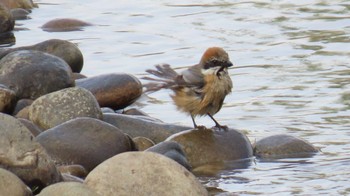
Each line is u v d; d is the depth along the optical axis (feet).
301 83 57.98
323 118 51.39
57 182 35.47
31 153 35.47
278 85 57.72
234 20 73.26
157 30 72.28
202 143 44.83
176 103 46.57
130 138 43.21
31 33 72.43
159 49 67.10
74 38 70.95
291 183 41.14
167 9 78.13
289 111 52.90
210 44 67.77
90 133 42.39
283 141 46.14
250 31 70.23
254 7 76.54
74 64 59.52
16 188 32.83
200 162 44.27
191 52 65.87
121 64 63.36
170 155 42.50
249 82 58.59
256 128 50.19
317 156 45.24
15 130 35.68
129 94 52.19
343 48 65.00
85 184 34.40
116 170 34.63
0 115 35.99
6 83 50.60
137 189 34.35
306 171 42.91
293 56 63.72
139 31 72.33
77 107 46.19
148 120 47.55
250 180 41.93
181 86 46.03
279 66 61.67
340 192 39.42
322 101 54.39
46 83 50.96
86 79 53.11
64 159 41.37
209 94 45.57
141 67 62.54
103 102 51.75
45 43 59.47
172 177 34.81
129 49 67.36
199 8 77.46
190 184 34.83
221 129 45.96
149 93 56.70
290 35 68.69
